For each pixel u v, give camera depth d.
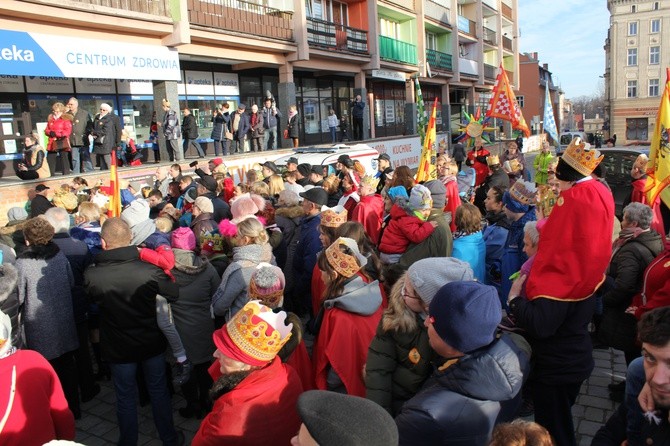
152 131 15.68
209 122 18.86
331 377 3.09
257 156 14.75
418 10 29.92
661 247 4.02
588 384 4.79
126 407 3.76
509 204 4.99
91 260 4.89
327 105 25.03
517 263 4.75
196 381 4.46
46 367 2.72
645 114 60.56
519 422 1.76
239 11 16.86
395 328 2.57
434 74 32.12
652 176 5.48
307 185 8.20
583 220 2.74
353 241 3.20
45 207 7.48
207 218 5.27
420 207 4.62
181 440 4.18
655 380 1.78
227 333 2.44
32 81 13.66
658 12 58.28
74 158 11.77
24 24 11.29
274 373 2.46
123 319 3.64
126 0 12.95
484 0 40.75
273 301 3.16
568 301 2.78
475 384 2.09
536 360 2.94
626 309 3.99
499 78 14.73
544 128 16.61
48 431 2.64
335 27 22.58
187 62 17.88
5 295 3.36
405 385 2.62
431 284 2.47
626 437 2.15
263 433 2.35
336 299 3.05
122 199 8.95
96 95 15.34
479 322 2.11
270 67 20.84
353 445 1.41
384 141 16.06
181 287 4.16
